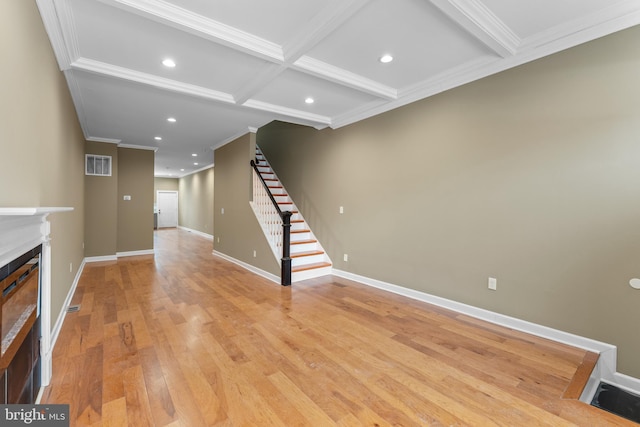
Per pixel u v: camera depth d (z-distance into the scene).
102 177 6.11
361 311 3.37
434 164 3.56
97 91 3.62
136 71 3.18
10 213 1.01
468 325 2.99
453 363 2.30
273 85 3.59
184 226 13.04
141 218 6.96
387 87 3.71
